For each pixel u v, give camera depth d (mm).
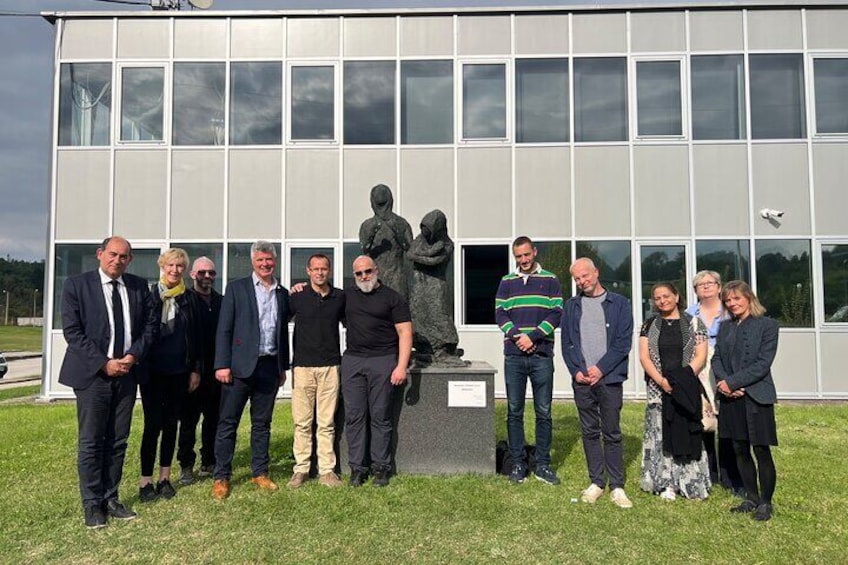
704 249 12008
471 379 5645
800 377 11711
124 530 4324
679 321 5152
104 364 4375
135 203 12391
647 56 12312
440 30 12570
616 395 5020
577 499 5000
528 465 5797
